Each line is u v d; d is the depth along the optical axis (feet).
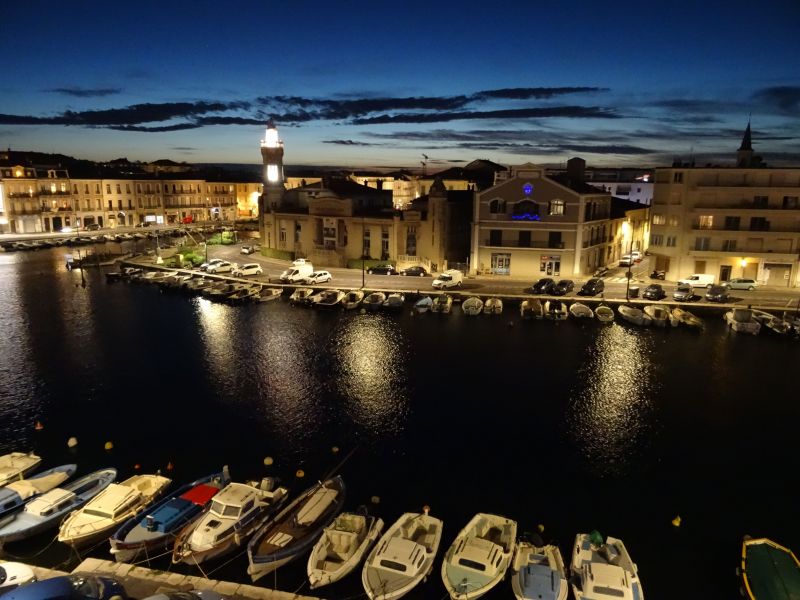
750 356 184.75
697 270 269.23
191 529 93.20
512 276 288.10
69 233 477.36
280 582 87.45
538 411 145.38
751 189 254.68
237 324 224.94
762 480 115.03
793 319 210.59
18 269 348.38
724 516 103.60
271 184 372.58
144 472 118.11
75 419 142.10
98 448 127.95
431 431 135.03
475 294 251.60
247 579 88.48
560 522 101.65
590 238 287.48
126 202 542.98
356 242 323.57
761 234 255.50
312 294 257.96
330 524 95.20
